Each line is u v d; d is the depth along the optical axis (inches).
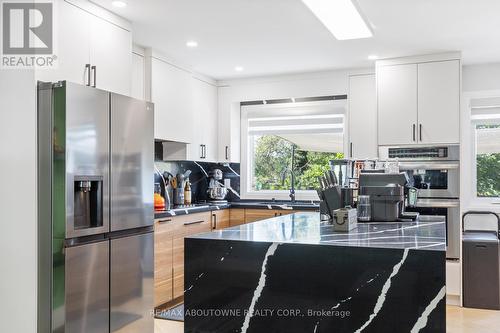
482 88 197.3
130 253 127.2
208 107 220.1
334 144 219.3
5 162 110.6
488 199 199.6
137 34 155.8
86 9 125.4
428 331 75.3
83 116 110.6
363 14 120.5
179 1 126.3
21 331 108.8
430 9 133.0
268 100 227.9
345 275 80.5
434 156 179.5
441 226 107.2
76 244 108.7
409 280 76.6
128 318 125.9
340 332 80.9
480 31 153.1
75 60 121.5
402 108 184.4
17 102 109.6
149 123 136.2
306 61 191.8
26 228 108.0
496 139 199.5
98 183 116.3
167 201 188.1
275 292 85.2
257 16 138.5
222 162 228.7
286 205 201.3
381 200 115.5
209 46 169.5
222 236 92.7
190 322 90.7
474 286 173.8
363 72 202.7
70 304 106.6
